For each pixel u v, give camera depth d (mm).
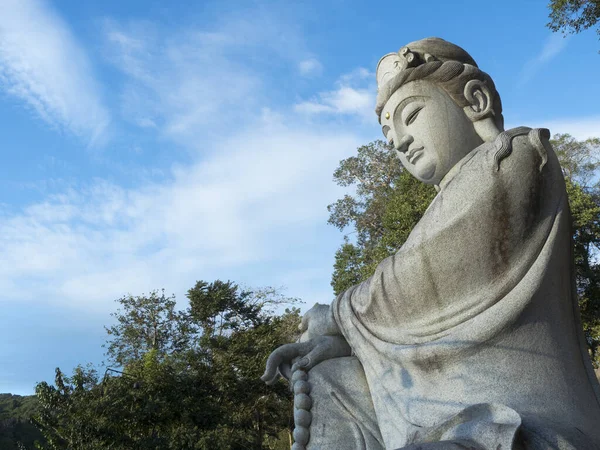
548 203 2918
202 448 14906
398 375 3027
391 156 22000
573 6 10531
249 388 17828
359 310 3281
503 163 2855
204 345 18562
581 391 2871
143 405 15570
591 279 14414
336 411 3195
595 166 22094
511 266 2854
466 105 3412
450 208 2928
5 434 21500
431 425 2760
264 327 19875
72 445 14180
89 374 16266
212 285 21406
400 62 3529
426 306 2965
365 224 21312
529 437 2422
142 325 23891
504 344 2791
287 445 21156
